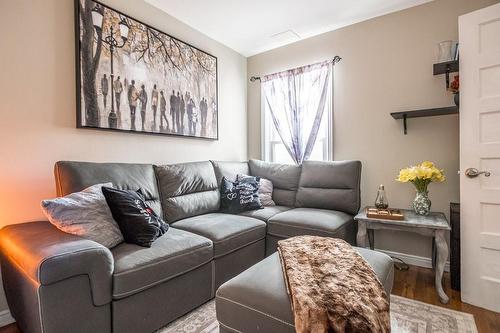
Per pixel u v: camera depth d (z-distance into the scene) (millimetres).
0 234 1560
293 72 3381
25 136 1781
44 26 1855
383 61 2801
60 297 1156
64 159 1968
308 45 3305
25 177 1783
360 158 2951
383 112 2805
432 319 1693
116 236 1594
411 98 2652
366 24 2896
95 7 2084
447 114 2473
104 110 2148
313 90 3248
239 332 1131
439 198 2506
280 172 3199
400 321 1672
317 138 3326
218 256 1922
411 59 2646
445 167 2490
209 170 2801
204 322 1647
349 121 3016
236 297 1158
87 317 1238
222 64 3441
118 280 1318
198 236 1878
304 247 1523
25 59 1772
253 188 2846
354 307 975
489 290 1824
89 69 2053
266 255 2424
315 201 2818
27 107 1787
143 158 2498
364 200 2924
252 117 3846
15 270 1360
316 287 1077
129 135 2381
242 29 3080
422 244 2602
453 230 2088
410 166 2654
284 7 2646
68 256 1166
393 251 2742
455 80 2135
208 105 3158
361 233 2230
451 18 2453
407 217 2197
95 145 2146
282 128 3508
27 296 1229
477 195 1879
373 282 1157
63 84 1953
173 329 1575
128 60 2307
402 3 2594
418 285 2180
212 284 1882
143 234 1637
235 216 2477
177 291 1627
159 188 2332
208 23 2934
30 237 1400
